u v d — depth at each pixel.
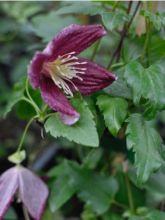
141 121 0.31
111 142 0.38
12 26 0.58
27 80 0.33
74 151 0.51
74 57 0.30
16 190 0.34
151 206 0.46
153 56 0.35
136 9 0.34
